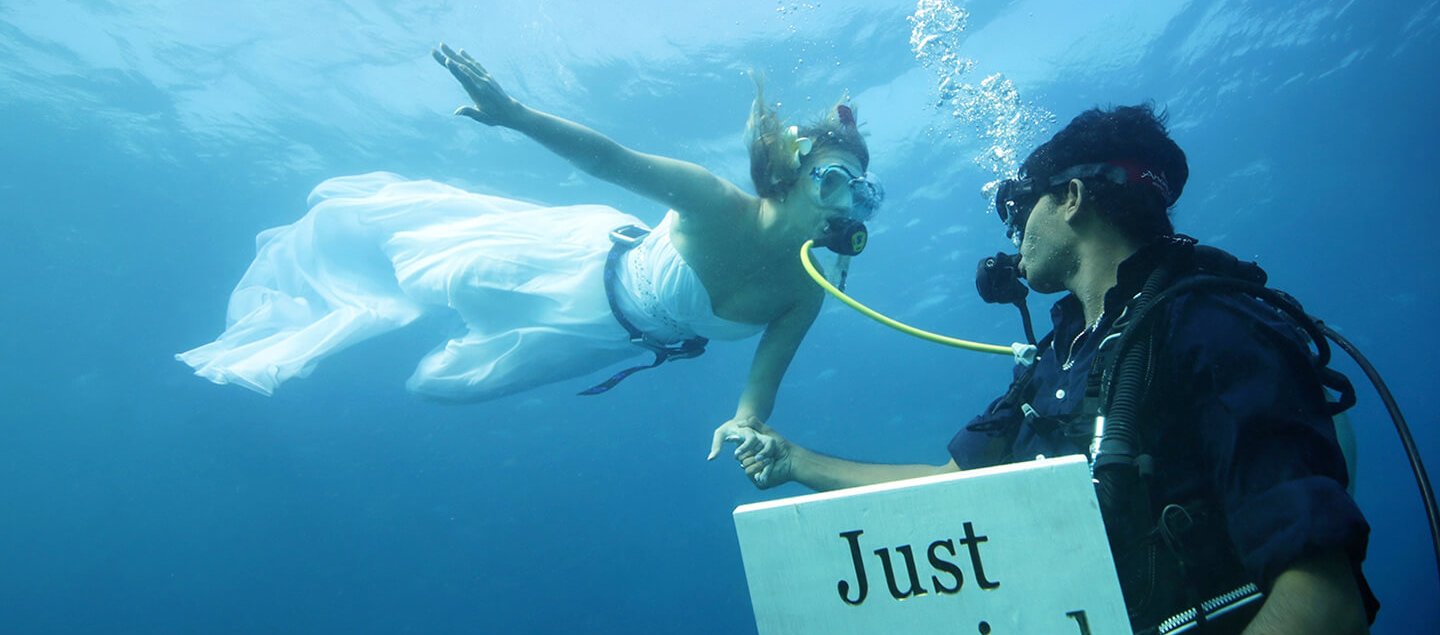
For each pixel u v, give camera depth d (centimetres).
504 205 672
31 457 2627
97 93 1658
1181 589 163
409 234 649
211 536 3116
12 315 2130
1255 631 136
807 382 3506
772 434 337
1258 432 148
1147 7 1827
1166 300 172
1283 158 2634
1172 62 2073
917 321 3130
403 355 2530
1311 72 2252
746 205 425
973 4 1688
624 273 503
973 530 140
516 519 3631
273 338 692
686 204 405
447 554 3559
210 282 2156
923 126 2045
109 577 3103
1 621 3048
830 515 144
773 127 406
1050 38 1839
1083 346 208
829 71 1766
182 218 1967
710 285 451
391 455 3078
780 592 142
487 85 347
